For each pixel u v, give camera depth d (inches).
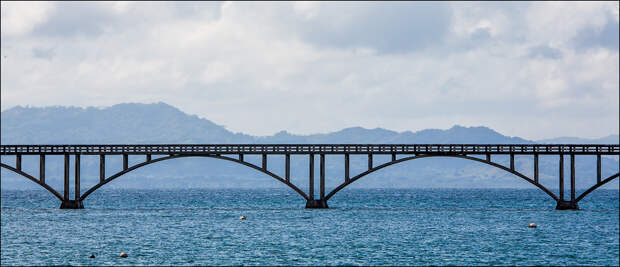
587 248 2420.0
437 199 6958.7
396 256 2239.2
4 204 5413.4
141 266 2068.2
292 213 3585.1
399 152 3250.5
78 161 3366.1
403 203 5674.2
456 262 2142.0
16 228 2878.9
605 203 5964.6
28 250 2335.1
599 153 3277.6
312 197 3432.6
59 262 2123.5
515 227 2989.7
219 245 2452.0
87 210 3811.5
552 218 3267.7
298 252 2308.1
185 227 2960.1
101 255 2246.6
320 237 2642.7
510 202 6033.5
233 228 2923.2
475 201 6328.7
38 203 5684.1
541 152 3280.0
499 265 2103.8
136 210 4015.8
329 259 2183.8
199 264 2101.4
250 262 2133.4
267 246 2426.2
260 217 3398.1
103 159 3316.9
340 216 3410.4
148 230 2856.8
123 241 2544.3
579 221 3149.6
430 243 2503.7
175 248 2386.8
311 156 3321.9
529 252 2335.1
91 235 2689.5
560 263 2146.9
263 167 3267.7
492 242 2536.9
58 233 2738.7
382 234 2731.3
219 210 4028.1
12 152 3265.3
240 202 5851.4
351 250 2348.7
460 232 2810.0
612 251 2359.7
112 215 3513.8
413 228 2942.9
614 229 2896.2
